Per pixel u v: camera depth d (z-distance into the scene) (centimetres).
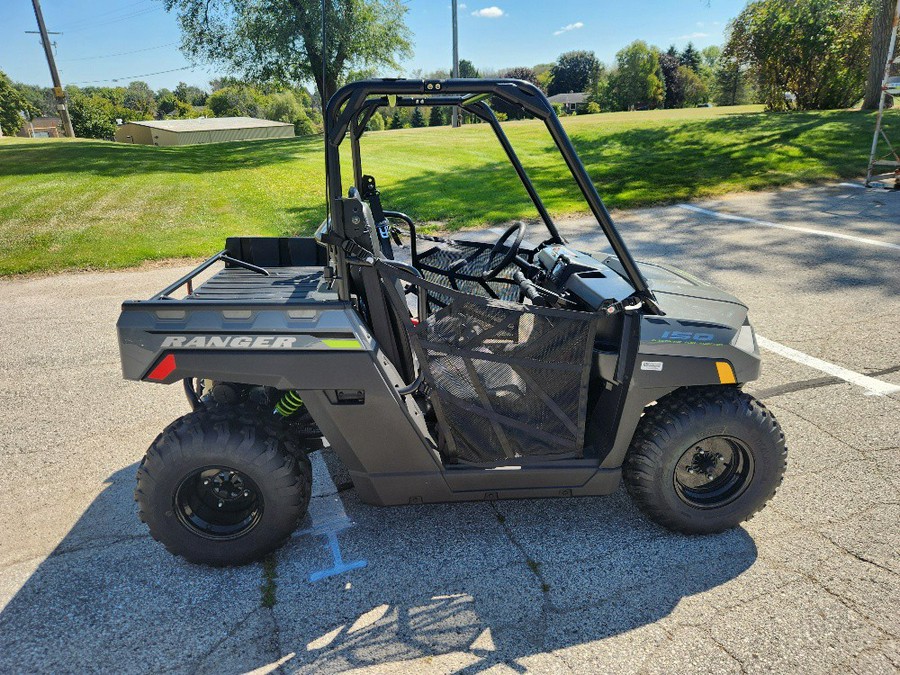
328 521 302
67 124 3844
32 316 605
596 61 10081
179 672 219
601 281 279
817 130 1585
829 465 330
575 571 264
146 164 1598
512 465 270
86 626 240
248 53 2819
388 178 1316
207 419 253
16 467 350
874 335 489
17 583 263
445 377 255
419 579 262
